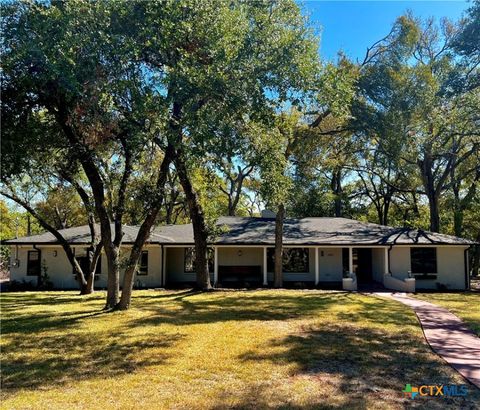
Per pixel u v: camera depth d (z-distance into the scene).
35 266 21.53
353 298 16.31
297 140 19.83
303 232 22.88
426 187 28.45
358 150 24.25
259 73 9.73
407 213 39.06
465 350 8.02
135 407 5.16
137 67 10.11
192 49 9.70
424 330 9.94
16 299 16.41
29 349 8.16
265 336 9.24
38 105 11.34
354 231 22.91
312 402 5.31
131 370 6.73
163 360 7.30
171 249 22.84
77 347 8.30
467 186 33.00
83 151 11.51
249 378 6.29
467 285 20.75
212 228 19.62
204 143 9.48
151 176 13.62
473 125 22.69
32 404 5.28
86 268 21.34
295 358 7.39
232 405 5.21
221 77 9.01
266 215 26.17
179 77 9.02
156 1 9.20
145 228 13.08
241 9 9.75
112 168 13.98
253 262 22.69
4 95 10.36
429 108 19.69
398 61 19.41
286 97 10.01
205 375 6.45
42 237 21.88
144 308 13.46
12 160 11.20
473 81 18.28
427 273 20.92
